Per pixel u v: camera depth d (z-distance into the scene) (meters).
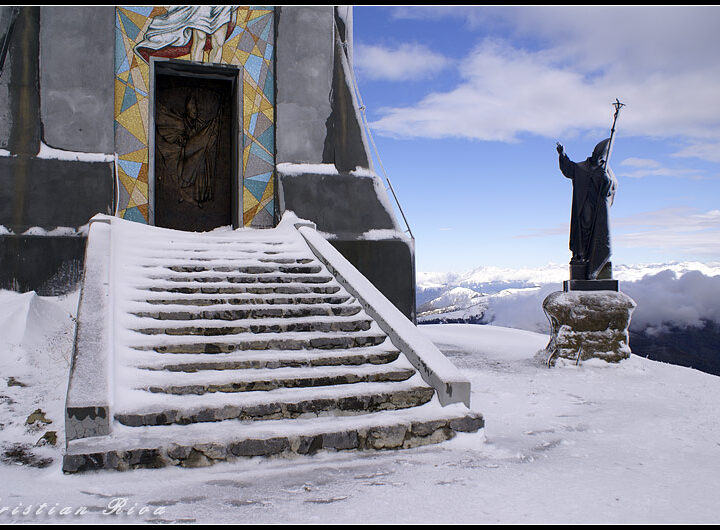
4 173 10.31
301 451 4.85
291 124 12.52
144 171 11.59
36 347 8.04
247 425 5.10
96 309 6.38
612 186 10.52
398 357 6.67
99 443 4.53
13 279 10.08
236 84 12.59
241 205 12.25
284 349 6.53
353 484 4.21
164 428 4.93
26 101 10.67
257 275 8.20
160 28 11.86
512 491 4.08
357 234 12.52
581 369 9.92
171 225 12.86
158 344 6.08
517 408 7.10
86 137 10.99
